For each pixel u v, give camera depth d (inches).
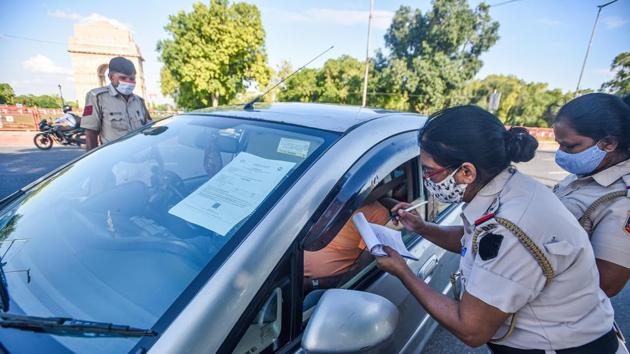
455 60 852.6
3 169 232.4
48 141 322.3
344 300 33.4
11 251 40.7
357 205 41.0
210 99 784.3
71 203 49.1
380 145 50.3
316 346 30.9
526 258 29.9
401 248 45.1
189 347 26.9
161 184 49.9
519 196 31.9
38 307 32.9
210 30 666.8
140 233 40.2
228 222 36.3
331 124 51.6
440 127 33.9
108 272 35.9
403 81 850.8
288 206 35.4
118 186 51.6
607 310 37.2
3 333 30.2
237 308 29.5
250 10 706.2
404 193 61.4
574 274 31.7
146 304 31.5
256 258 31.4
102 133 120.7
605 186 48.4
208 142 56.1
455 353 79.7
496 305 30.5
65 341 29.1
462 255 39.0
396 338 52.0
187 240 36.6
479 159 32.3
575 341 34.0
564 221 31.1
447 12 812.6
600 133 47.0
